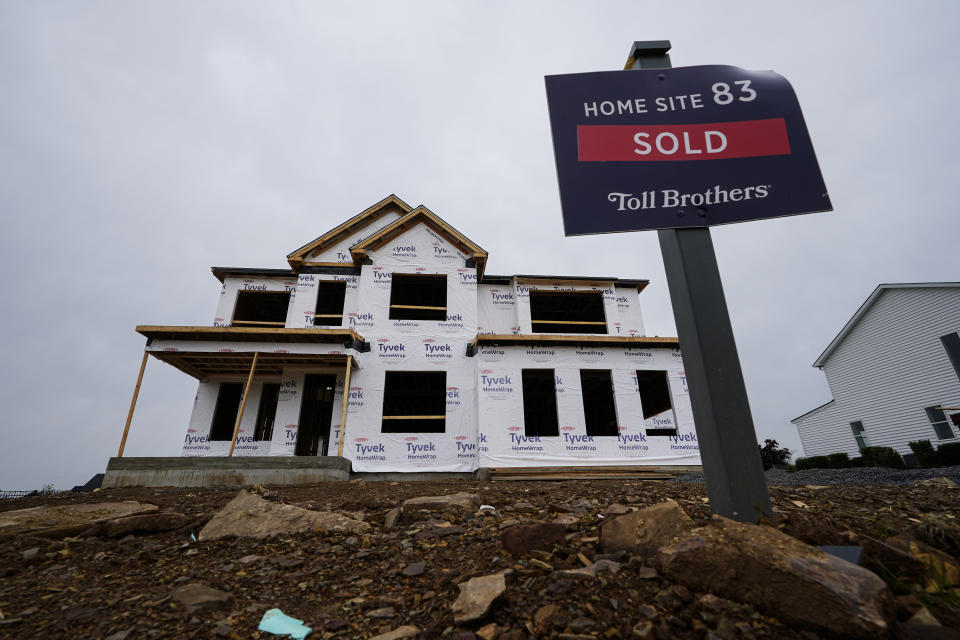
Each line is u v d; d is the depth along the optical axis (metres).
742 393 3.23
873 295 22.08
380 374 14.84
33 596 3.32
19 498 9.38
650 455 14.13
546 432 20.81
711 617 2.28
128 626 2.81
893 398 21.48
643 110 4.09
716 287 3.52
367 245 16.34
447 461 14.04
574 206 3.83
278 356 13.90
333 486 10.28
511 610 2.58
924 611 2.28
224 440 14.62
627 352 15.22
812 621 2.16
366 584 3.28
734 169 3.87
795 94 4.09
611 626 2.34
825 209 3.72
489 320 17.69
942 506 4.32
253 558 4.00
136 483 11.58
